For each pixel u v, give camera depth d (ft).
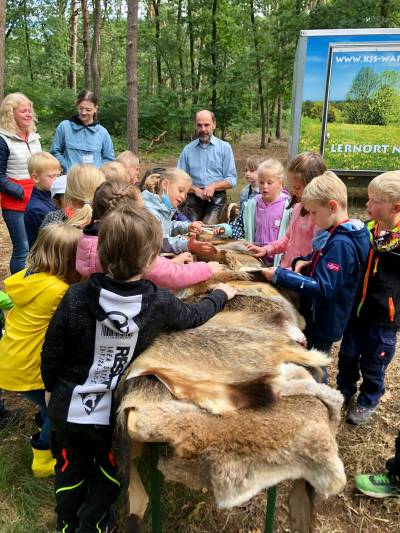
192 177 16.80
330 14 38.91
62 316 5.38
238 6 48.91
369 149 24.64
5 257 18.47
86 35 53.72
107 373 5.52
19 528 6.88
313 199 7.09
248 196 13.89
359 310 8.42
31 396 7.26
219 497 4.69
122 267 5.22
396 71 23.35
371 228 8.23
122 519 6.93
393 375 10.99
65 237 6.82
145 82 74.95
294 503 5.62
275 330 6.36
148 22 55.26
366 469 8.15
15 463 8.02
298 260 8.14
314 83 24.34
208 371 5.46
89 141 14.19
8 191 13.00
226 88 48.73
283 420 4.85
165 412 4.83
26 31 67.77
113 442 5.65
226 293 6.95
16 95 12.96
